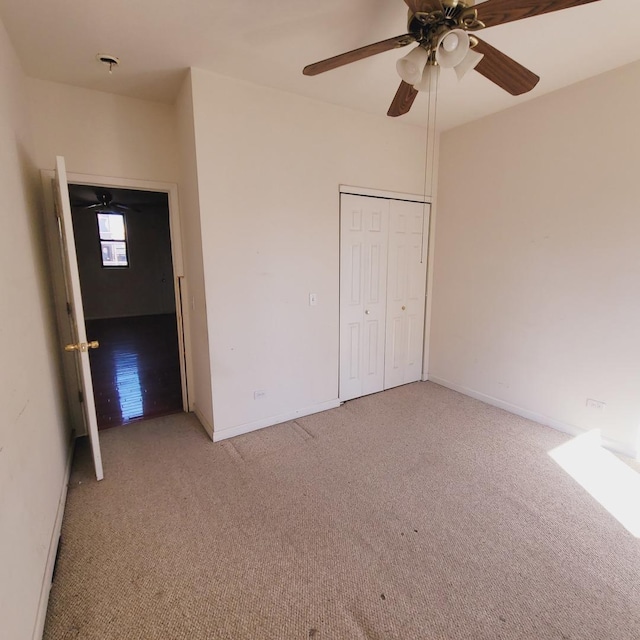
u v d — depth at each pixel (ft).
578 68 7.84
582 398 9.04
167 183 9.61
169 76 7.99
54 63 7.29
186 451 8.60
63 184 6.57
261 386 9.59
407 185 11.55
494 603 4.81
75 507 6.66
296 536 5.98
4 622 3.41
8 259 4.83
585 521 6.29
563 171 8.91
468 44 4.58
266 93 8.61
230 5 5.70
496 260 10.67
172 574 5.25
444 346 12.65
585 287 8.76
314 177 9.67
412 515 6.46
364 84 8.46
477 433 9.42
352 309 11.10
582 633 4.42
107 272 26.86
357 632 4.44
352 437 9.24
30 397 5.14
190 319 10.33
